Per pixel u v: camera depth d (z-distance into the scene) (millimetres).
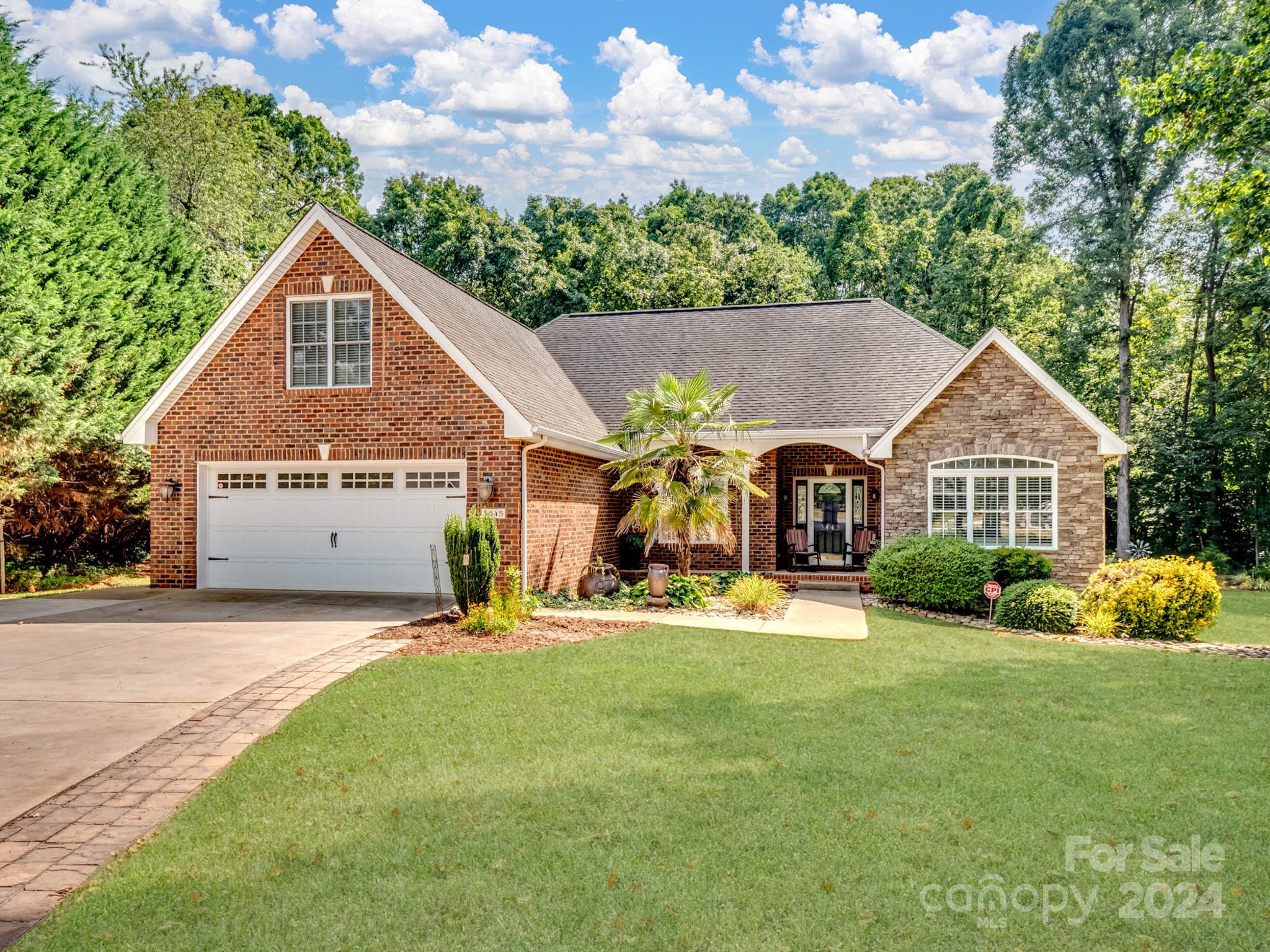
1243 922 4254
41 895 4582
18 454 17625
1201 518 27734
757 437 18219
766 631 12414
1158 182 29062
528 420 14844
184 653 10594
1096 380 33844
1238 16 26391
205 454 16328
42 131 21906
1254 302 26406
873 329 21797
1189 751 6840
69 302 20922
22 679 9289
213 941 4141
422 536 15672
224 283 31094
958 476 17125
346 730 7387
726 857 4930
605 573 16734
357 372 15742
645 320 24562
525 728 7434
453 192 47781
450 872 4789
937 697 8594
